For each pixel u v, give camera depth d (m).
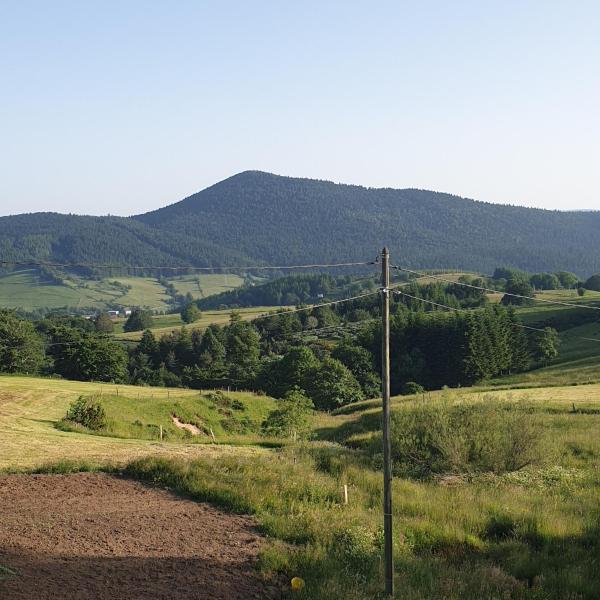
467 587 16.22
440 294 154.62
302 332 139.38
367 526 20.30
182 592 14.97
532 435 31.89
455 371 102.88
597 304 129.38
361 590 15.45
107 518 20.45
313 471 28.45
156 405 56.12
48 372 100.31
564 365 95.75
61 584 14.67
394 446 33.31
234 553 17.94
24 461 28.64
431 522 21.72
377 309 156.75
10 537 17.77
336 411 67.69
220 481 24.78
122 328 177.38
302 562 17.14
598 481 29.34
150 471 26.48
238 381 102.19
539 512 22.80
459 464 31.59
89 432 43.47
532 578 17.64
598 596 16.02
